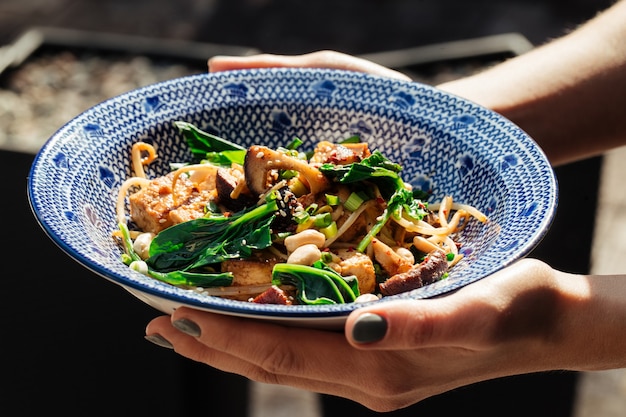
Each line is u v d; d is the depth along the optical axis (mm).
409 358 553
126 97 634
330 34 1894
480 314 523
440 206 627
